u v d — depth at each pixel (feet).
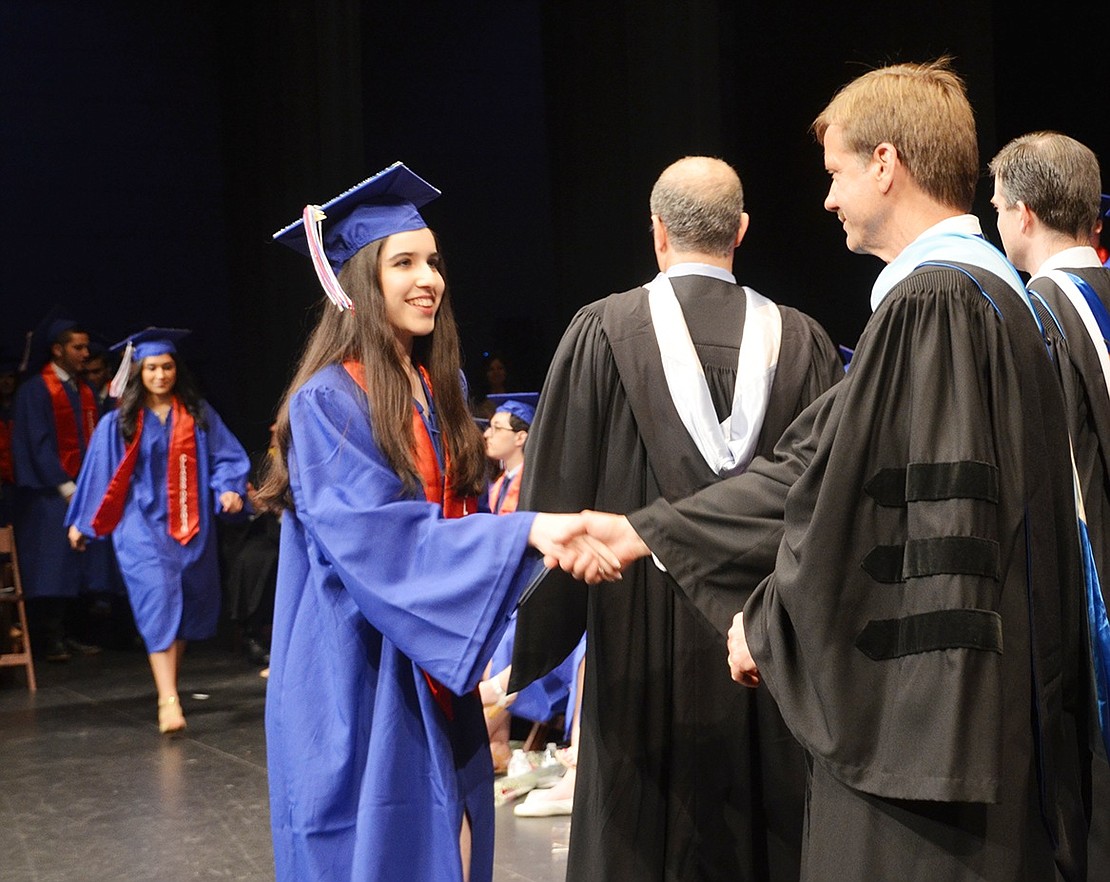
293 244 8.47
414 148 37.55
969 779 5.66
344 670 7.63
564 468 8.91
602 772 8.70
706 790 8.66
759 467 7.41
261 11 31.50
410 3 37.32
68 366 27.17
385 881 7.40
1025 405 6.17
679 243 9.14
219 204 35.88
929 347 6.04
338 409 7.60
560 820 13.44
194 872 12.41
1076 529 6.56
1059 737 6.27
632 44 26.20
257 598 25.03
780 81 31.01
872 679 6.01
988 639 5.77
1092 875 8.57
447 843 7.49
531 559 7.35
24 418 26.32
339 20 27.91
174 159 35.53
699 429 8.55
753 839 8.74
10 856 13.12
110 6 34.86
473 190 38.04
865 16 27.35
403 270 7.92
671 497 8.60
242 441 34.86
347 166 28.19
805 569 6.07
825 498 6.06
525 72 38.37
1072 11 27.68
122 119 35.09
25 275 34.40
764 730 8.64
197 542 19.69
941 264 6.22
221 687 22.79
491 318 38.22
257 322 33.63
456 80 37.81
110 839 13.58
